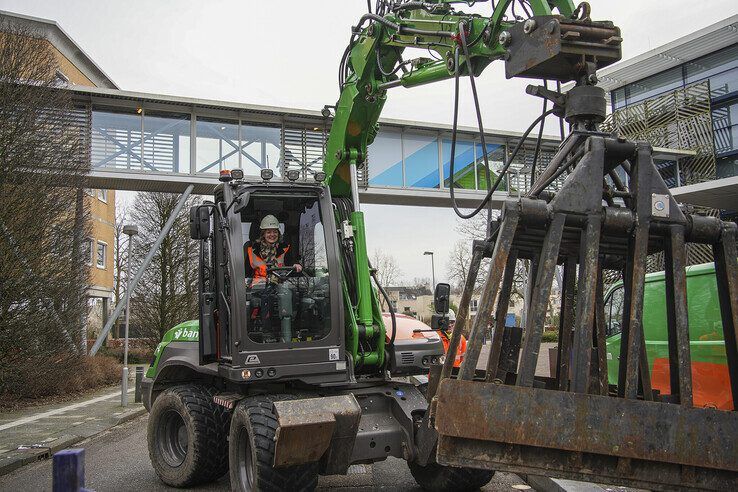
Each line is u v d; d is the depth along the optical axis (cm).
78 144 1531
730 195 2080
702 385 695
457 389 355
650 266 1192
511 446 356
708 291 703
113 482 719
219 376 641
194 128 1991
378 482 662
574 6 422
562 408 355
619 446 352
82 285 1515
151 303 2916
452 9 533
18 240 1330
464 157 2238
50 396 1511
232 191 598
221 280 609
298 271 602
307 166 2073
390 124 2162
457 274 5075
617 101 2536
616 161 402
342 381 571
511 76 426
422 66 573
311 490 502
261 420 514
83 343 1567
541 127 430
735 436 355
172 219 1908
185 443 685
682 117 2191
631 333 374
